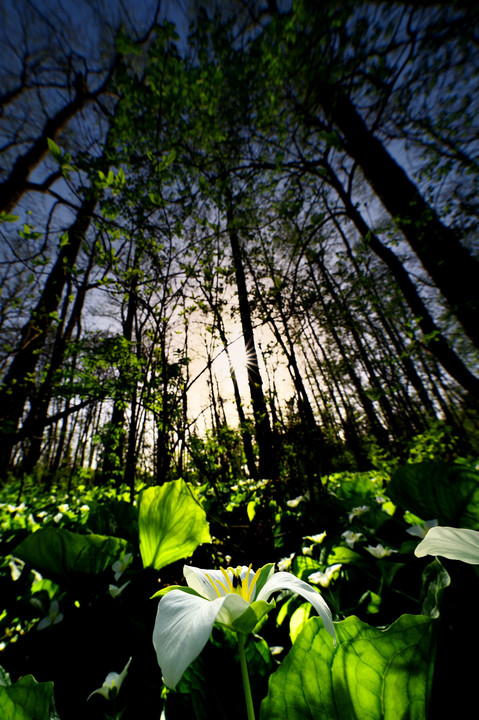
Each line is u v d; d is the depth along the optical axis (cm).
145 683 125
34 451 659
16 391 494
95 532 244
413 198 530
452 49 450
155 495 207
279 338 338
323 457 347
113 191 257
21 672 143
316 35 380
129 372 330
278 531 286
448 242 530
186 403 299
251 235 402
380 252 604
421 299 620
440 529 98
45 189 284
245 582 106
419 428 518
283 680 84
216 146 509
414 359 589
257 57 402
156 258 329
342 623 88
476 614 114
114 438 417
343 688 82
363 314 561
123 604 166
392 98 531
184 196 373
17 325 671
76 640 147
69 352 402
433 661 82
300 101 504
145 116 341
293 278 358
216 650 117
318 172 536
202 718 98
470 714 93
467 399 612
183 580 227
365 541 208
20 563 203
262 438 345
